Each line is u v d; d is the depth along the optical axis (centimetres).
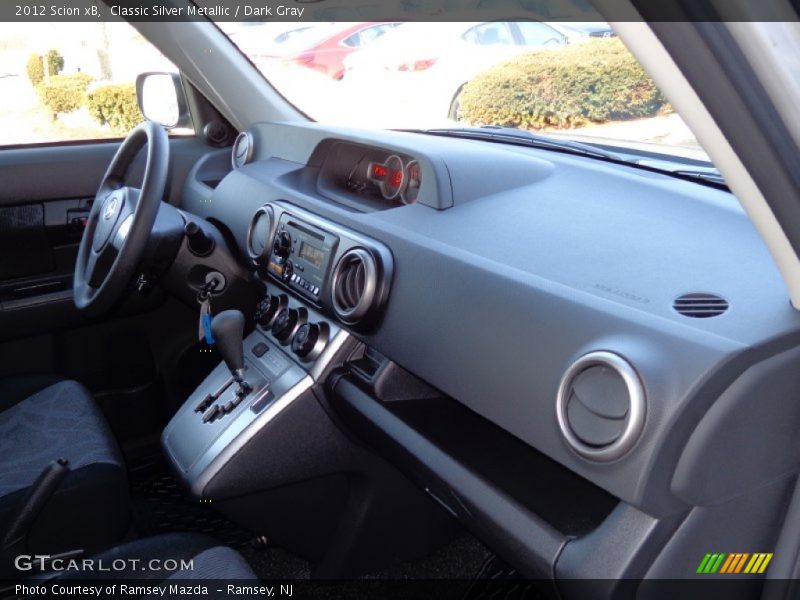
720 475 101
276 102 252
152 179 172
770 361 98
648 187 151
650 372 98
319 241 167
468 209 157
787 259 90
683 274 118
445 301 135
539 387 115
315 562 196
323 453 178
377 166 187
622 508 108
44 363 227
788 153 79
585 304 113
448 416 153
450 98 236
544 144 189
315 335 173
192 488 173
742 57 71
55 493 150
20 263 220
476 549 207
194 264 198
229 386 186
